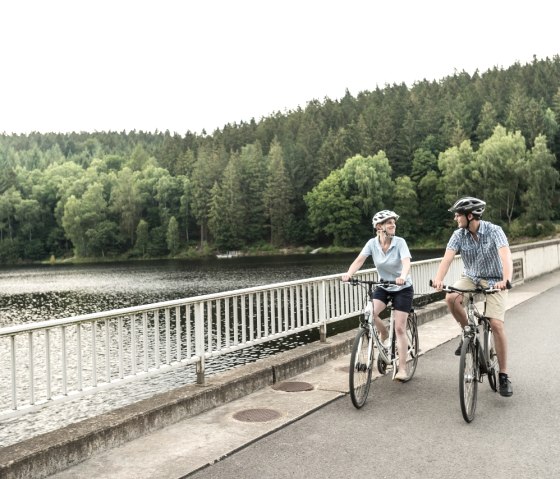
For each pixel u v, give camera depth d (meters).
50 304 37.16
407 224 102.25
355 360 5.45
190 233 128.25
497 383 5.92
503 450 4.34
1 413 4.34
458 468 4.03
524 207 93.81
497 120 119.69
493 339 5.82
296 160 124.50
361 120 123.88
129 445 4.71
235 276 55.81
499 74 149.88
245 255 110.81
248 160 125.88
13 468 3.93
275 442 4.68
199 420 5.33
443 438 4.64
